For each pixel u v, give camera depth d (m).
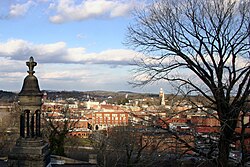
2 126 57.88
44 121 51.50
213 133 17.72
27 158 17.34
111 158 39.84
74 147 60.78
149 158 20.22
